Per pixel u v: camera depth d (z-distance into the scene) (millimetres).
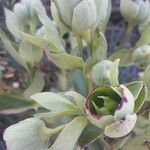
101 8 97
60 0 95
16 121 162
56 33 99
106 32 203
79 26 95
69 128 89
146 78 98
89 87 95
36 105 108
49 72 148
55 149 88
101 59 95
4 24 177
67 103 92
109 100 82
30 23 111
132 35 194
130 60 109
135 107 86
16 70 140
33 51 108
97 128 90
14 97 108
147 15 112
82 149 99
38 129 92
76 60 96
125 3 111
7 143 91
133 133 102
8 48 110
